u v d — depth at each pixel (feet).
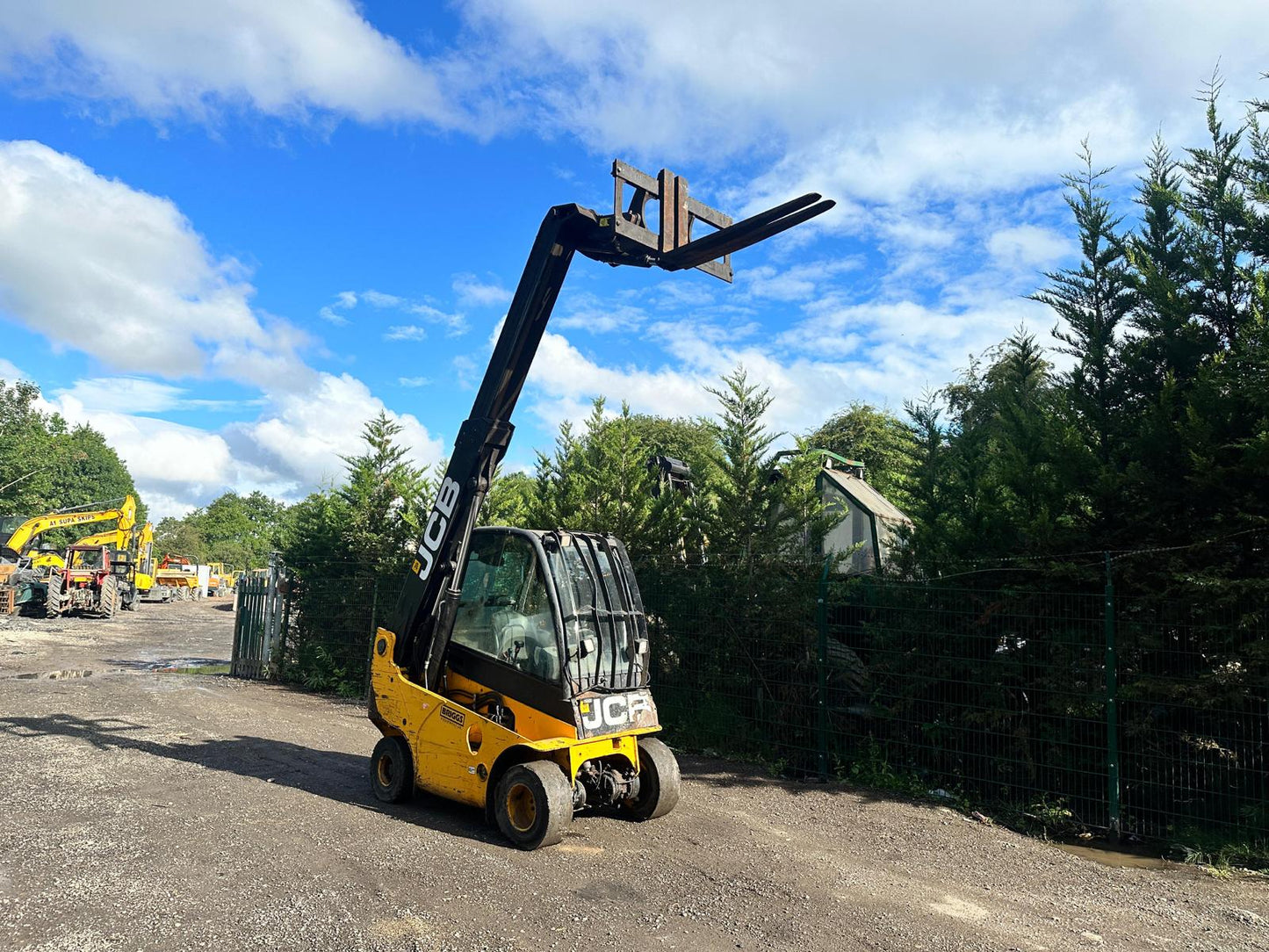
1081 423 27.89
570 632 21.98
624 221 21.33
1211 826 23.52
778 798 27.58
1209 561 24.44
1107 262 29.04
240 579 56.54
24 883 16.94
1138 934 17.08
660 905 17.33
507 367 23.93
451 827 22.08
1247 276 25.80
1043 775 26.55
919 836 23.82
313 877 17.79
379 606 47.73
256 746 31.71
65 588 102.37
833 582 32.73
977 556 29.07
